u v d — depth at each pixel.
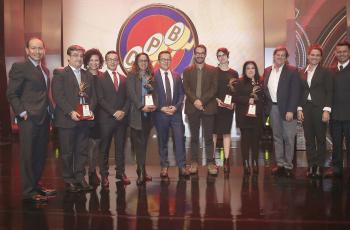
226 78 5.52
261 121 5.41
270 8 9.09
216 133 5.65
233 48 9.39
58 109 4.42
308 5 8.78
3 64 9.67
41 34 9.77
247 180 5.11
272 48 9.11
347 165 5.91
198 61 5.35
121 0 9.65
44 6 9.77
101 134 4.82
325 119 5.07
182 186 4.81
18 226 3.44
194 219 3.55
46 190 4.55
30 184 4.27
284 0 8.99
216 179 5.20
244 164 5.50
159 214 3.71
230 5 9.38
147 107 4.83
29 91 4.10
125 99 4.98
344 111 5.09
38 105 4.12
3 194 4.57
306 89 5.21
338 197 4.21
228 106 5.32
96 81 4.81
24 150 4.16
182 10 9.50
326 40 8.66
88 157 5.07
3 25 9.72
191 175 5.48
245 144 5.48
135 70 4.99
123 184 4.97
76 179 4.64
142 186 4.84
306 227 3.32
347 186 4.68
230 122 5.63
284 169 5.45
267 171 5.70
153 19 9.57
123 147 5.08
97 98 4.77
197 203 4.06
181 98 5.29
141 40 9.59
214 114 5.43
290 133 5.29
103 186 4.82
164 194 4.43
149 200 4.19
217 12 9.41
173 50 9.52
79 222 3.52
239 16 9.34
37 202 4.18
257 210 3.80
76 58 4.45
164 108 5.09
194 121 5.41
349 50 5.11
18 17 9.75
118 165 5.07
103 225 3.43
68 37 9.80
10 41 9.75
